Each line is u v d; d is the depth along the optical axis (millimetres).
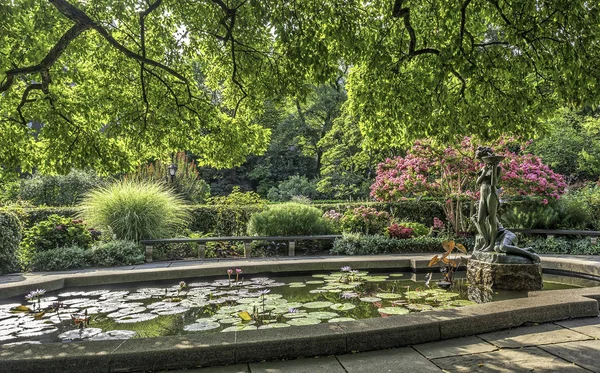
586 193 9383
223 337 2352
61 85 5137
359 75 4934
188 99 5613
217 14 4797
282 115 19562
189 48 5707
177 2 4855
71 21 4410
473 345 2471
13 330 2961
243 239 7055
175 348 2189
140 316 3297
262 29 4863
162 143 5902
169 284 4793
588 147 12445
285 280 4926
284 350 2309
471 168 7570
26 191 10859
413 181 7855
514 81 4312
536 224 8266
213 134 5941
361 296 3932
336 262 5469
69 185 11234
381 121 4980
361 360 2268
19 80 5223
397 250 7141
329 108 18656
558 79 3582
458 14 4219
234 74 5094
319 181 16531
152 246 6914
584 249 6977
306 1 3918
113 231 7008
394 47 4660
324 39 4234
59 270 5758
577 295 3234
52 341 2725
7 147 4980
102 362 2115
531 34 3451
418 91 4410
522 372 2010
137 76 5566
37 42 4156
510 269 4129
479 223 4535
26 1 3350
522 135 4766
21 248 6301
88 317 3248
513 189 7953
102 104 5367
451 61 3539
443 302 3639
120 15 4715
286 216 7840
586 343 2443
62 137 5043
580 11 3156
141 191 7562
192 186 11641
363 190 14672
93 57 5359
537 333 2672
